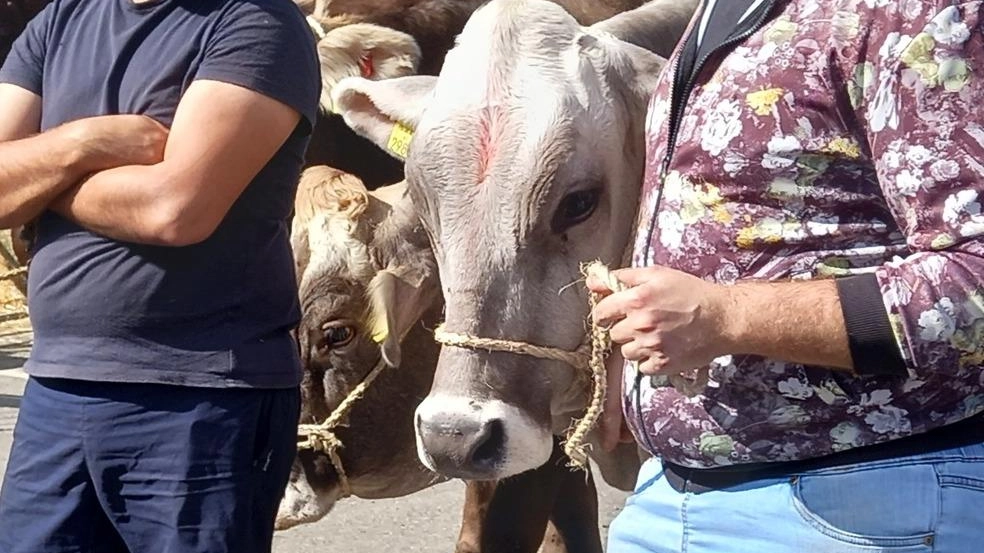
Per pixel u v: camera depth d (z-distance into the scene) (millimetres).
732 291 1876
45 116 2693
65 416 2578
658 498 2158
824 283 1853
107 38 2627
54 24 2734
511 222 2484
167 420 2539
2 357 7645
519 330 2502
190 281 2541
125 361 2531
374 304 3158
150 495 2564
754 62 1928
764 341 1845
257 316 2621
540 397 2529
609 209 2555
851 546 1941
